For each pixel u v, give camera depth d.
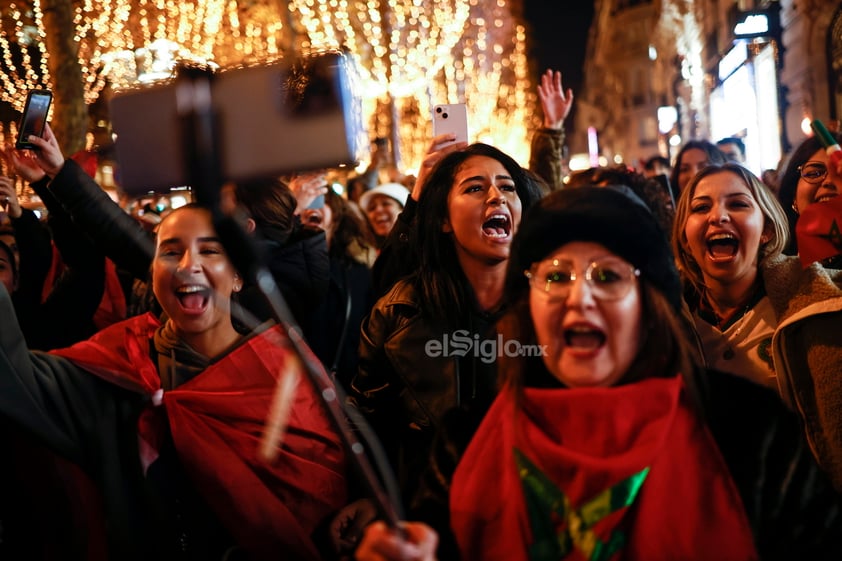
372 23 19.50
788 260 3.23
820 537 1.97
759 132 11.64
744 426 2.04
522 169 3.35
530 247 2.05
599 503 1.93
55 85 9.70
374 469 2.89
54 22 9.70
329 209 5.49
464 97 29.05
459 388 3.13
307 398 2.91
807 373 2.99
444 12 21.03
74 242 3.71
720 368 3.29
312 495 2.83
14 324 2.74
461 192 3.22
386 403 3.25
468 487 2.09
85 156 4.27
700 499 1.96
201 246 2.87
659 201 4.33
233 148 1.77
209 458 2.78
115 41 13.58
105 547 2.81
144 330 3.05
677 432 2.01
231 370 2.89
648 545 1.92
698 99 22.47
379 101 23.14
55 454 2.85
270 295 1.77
